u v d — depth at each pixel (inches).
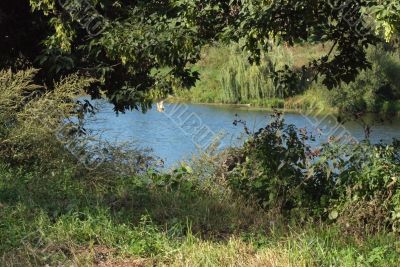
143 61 397.1
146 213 281.9
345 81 375.9
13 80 407.5
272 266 215.9
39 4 399.2
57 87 407.5
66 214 260.2
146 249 230.8
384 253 233.3
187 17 345.1
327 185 299.3
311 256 223.3
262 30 312.8
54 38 412.5
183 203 312.5
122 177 364.8
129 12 399.2
